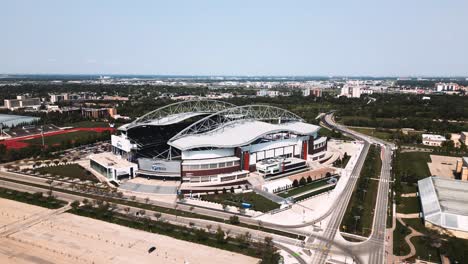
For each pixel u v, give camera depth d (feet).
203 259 308.40
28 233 354.13
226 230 369.71
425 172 592.60
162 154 607.37
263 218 403.34
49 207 425.28
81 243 334.24
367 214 415.64
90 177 553.23
